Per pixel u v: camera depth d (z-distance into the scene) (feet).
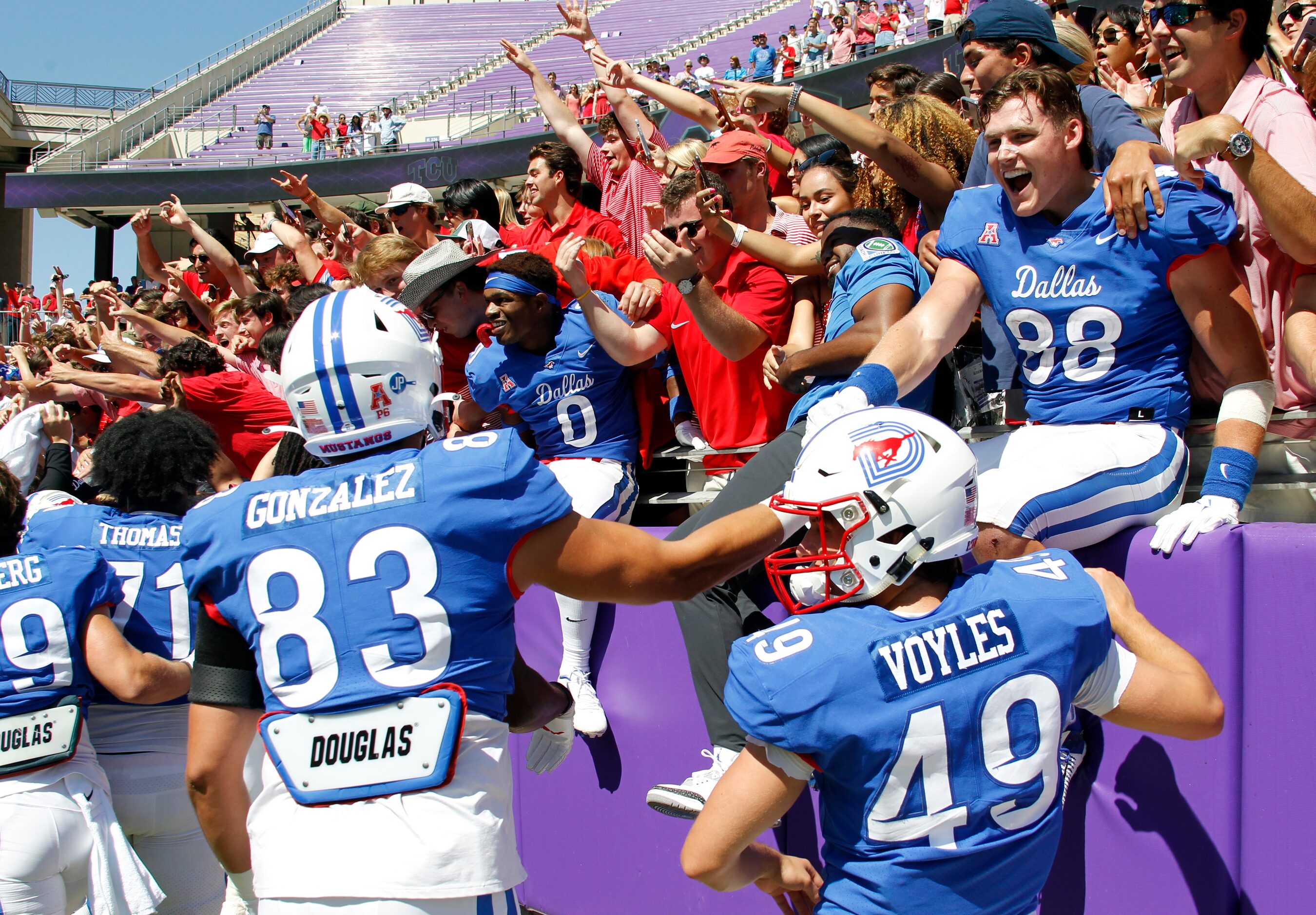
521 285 10.45
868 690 4.96
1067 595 5.25
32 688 8.43
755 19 74.90
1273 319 7.97
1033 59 9.64
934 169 10.58
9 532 9.45
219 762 6.06
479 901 5.38
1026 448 7.12
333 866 5.22
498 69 84.23
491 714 5.62
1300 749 6.02
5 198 69.62
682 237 10.50
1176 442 7.00
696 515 8.91
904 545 5.24
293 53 94.63
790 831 8.45
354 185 62.90
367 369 5.90
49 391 16.26
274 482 5.87
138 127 84.89
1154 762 6.60
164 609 9.19
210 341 20.17
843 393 6.97
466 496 5.50
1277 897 6.09
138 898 8.43
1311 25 9.91
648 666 9.95
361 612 5.46
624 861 10.17
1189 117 8.66
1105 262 6.95
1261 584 6.21
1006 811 5.07
